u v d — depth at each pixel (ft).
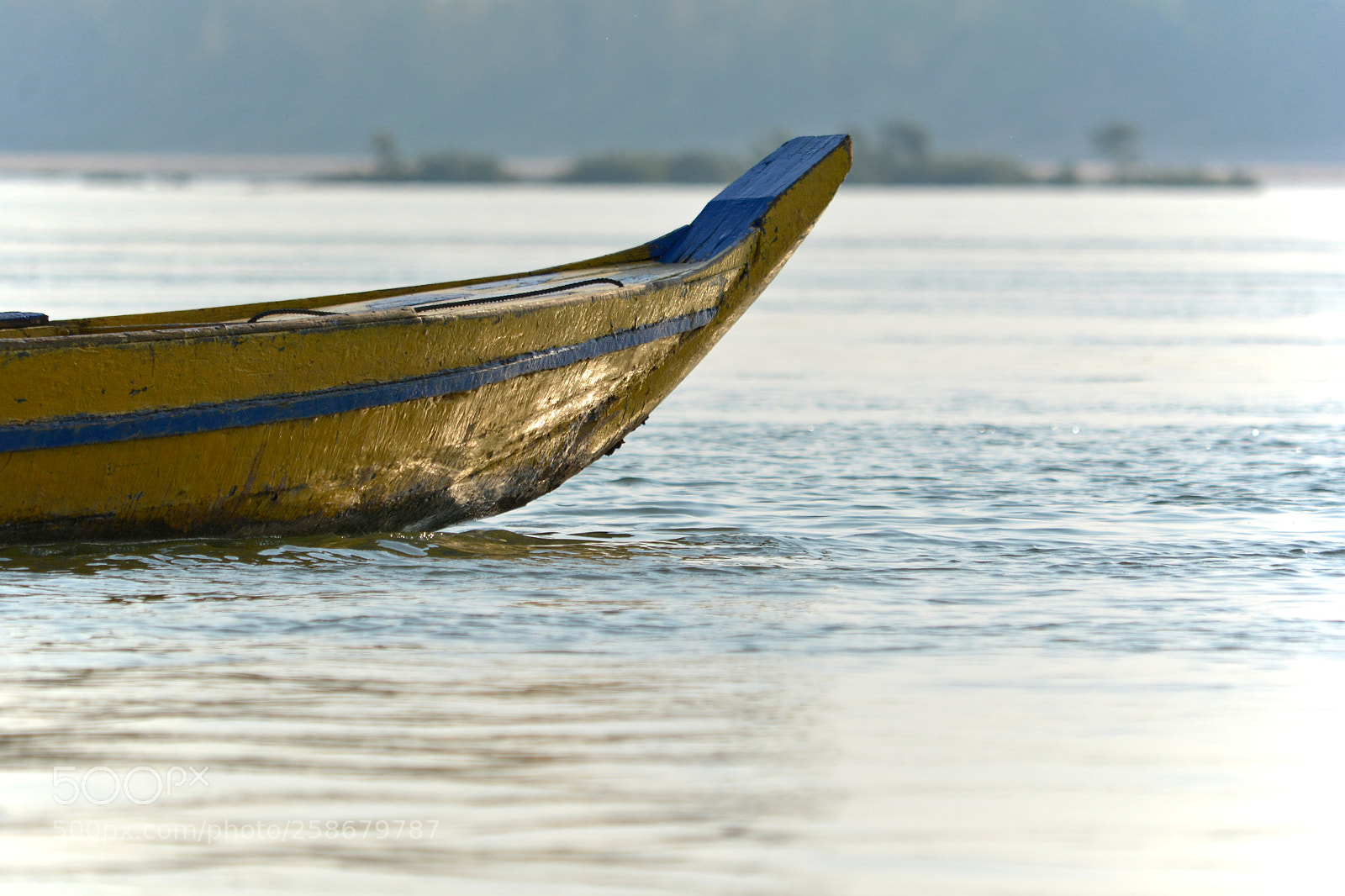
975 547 120.47
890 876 59.47
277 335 106.73
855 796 66.74
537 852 60.95
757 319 351.25
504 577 108.27
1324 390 225.35
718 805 65.62
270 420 107.34
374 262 535.19
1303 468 158.10
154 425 102.89
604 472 156.66
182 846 61.31
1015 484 149.07
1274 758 72.08
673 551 119.03
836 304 391.04
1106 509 136.56
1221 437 180.14
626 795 66.49
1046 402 213.87
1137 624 95.96
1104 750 72.74
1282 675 84.94
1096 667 86.12
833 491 145.69
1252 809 66.44
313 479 112.78
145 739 72.74
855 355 276.41
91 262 528.63
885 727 75.51
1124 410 205.05
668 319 129.90
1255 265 546.67
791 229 138.41
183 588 102.42
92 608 96.48
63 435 100.01
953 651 89.51
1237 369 252.83
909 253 643.45
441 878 58.85
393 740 72.90
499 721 75.61
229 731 73.87
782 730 74.74
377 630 92.79
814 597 102.94
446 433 117.80
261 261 538.47
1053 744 73.41
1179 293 419.54
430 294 143.74
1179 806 66.54
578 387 125.49
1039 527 128.36
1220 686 82.89
